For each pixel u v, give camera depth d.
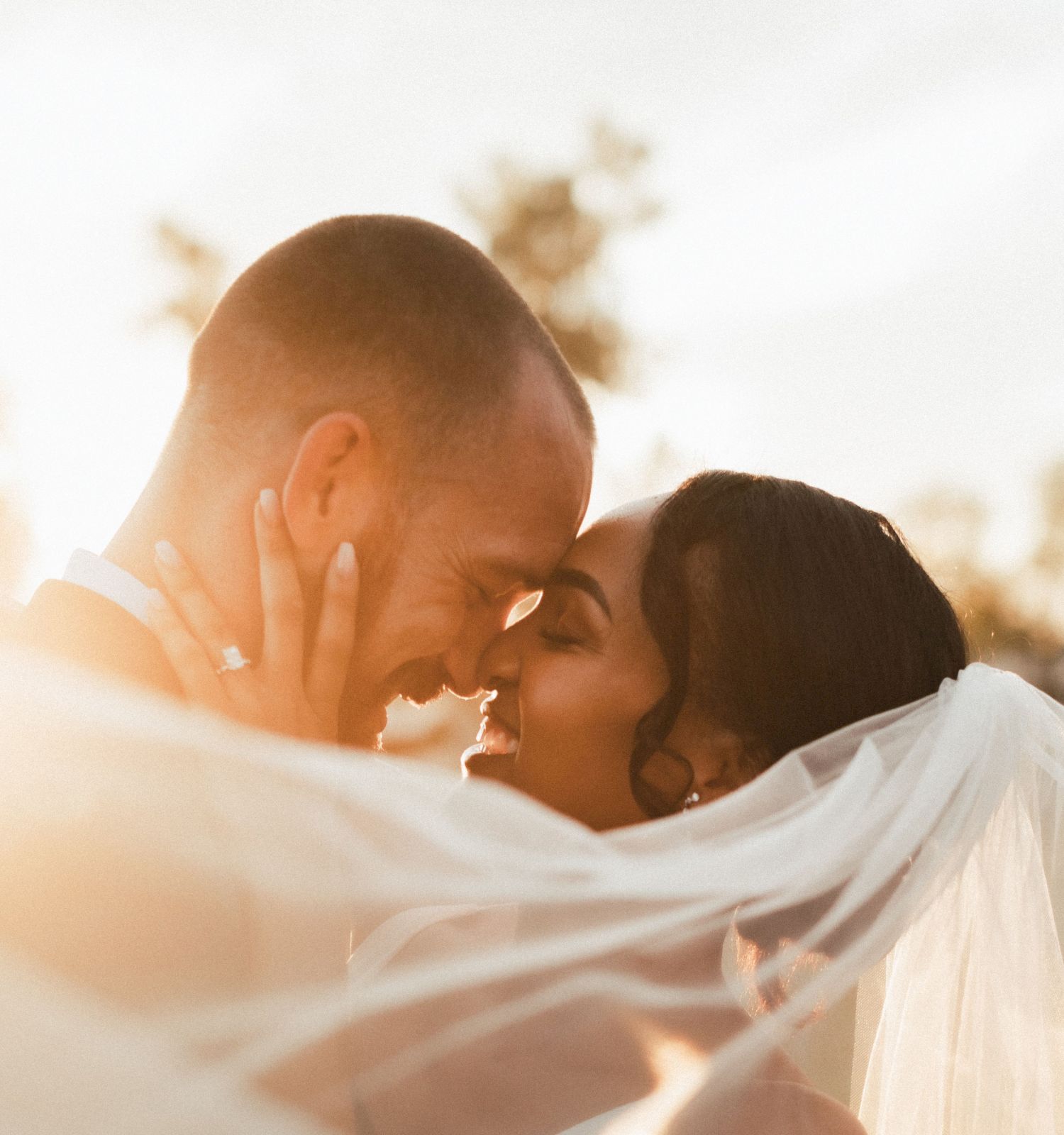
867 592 2.14
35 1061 1.06
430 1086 1.53
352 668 2.05
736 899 1.64
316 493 1.91
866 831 1.77
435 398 1.95
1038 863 2.04
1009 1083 2.04
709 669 2.12
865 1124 2.13
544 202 13.37
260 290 1.98
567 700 2.16
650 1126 1.63
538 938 1.54
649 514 2.27
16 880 1.20
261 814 1.29
